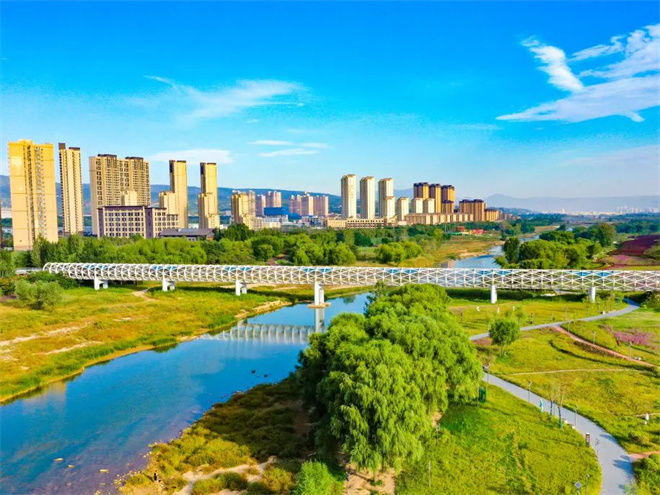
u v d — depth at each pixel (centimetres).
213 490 5134
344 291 17850
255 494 4975
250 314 14112
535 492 4731
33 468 5747
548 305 13300
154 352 10394
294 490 4569
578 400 6881
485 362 8406
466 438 5825
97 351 9938
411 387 5341
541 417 6353
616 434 5841
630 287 13412
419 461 5338
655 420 6191
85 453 6094
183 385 8425
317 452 5534
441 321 8200
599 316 11694
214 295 15888
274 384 8300
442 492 4769
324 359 6588
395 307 8762
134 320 12362
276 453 5872
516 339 8950
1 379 8269
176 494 5144
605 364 8294
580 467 5144
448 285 14575
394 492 4838
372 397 5022
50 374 8688
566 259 18788
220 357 10000
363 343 6275
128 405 7581
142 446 6281
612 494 4659
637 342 9356
